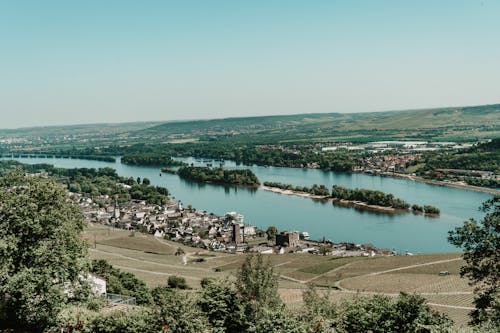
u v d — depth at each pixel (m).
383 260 150.75
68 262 44.81
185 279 123.56
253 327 38.88
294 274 143.25
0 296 42.91
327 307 45.84
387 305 42.41
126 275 101.56
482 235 47.38
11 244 41.22
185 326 38.06
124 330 39.53
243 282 44.78
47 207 46.06
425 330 40.22
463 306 86.31
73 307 43.75
